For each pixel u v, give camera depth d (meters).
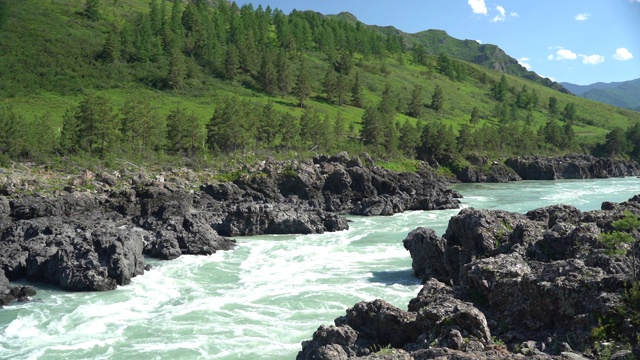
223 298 42.69
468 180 158.38
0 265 47.56
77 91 149.62
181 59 171.88
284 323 36.81
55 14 194.00
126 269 47.09
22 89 142.62
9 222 63.34
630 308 22.41
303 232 72.00
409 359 21.20
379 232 73.06
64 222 63.75
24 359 31.34
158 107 147.12
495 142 187.25
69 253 47.56
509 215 40.59
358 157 112.94
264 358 31.02
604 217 36.72
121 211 74.19
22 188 75.00
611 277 24.17
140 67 174.25
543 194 118.81
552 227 35.19
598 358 20.59
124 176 87.50
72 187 77.00
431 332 24.48
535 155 189.50
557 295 24.62
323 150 135.88
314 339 26.48
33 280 47.59
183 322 37.19
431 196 102.81
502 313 26.62
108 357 31.50
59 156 94.94
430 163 161.62
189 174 95.12
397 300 41.09
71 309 40.19
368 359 21.23
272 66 188.75
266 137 133.25
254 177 93.62
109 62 171.88
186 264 54.16
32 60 158.50
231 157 112.00
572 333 23.12
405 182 112.44
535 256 31.91
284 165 99.56
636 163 198.50
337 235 70.94
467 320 23.89
